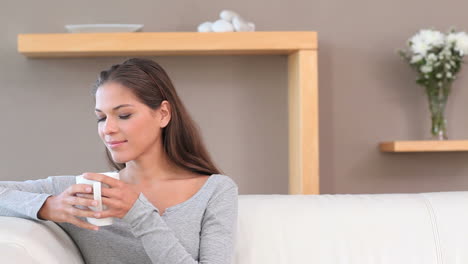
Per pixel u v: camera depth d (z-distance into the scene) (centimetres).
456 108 345
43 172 333
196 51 311
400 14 343
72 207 127
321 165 342
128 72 148
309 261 163
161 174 156
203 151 163
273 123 338
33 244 124
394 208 172
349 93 342
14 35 329
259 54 335
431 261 165
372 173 344
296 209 170
